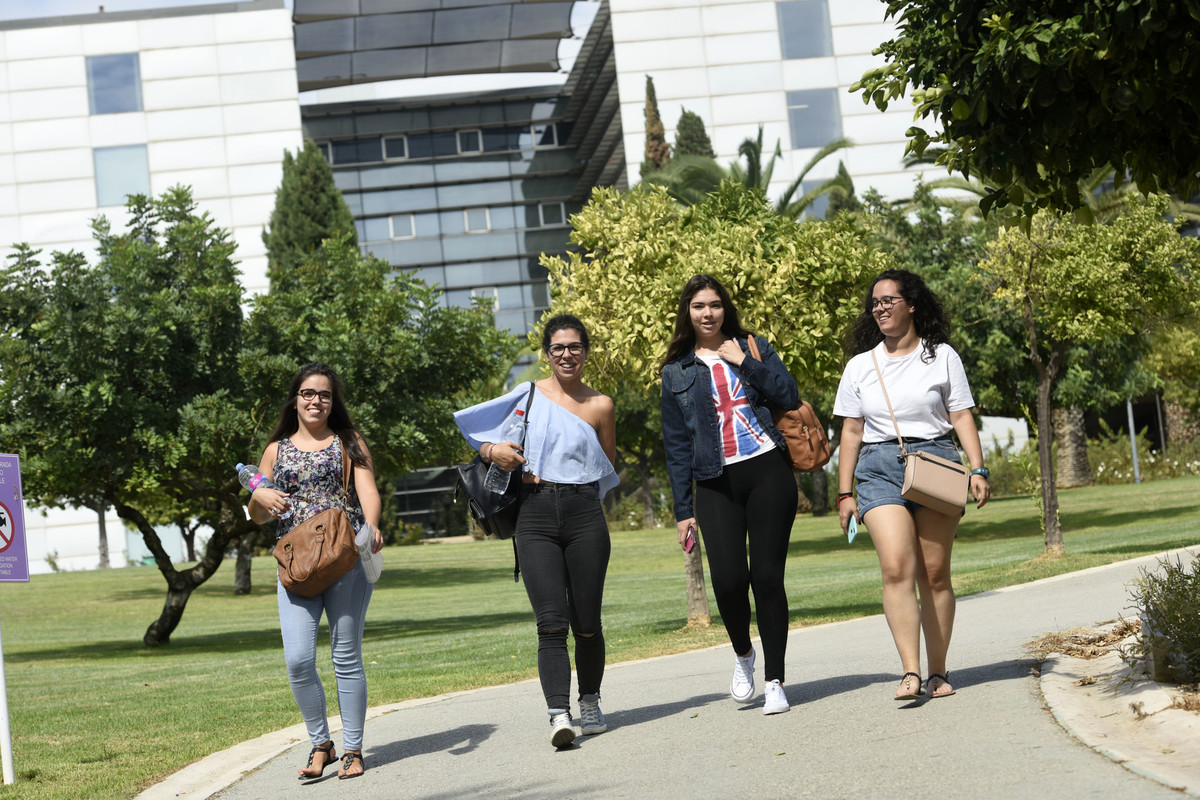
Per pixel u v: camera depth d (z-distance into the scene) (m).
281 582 5.25
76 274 17.97
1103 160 4.79
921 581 5.31
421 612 23.80
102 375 17.19
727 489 5.48
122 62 51.09
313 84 57.94
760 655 8.57
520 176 59.56
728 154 51.34
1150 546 16.70
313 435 5.60
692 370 5.55
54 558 48.47
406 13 50.81
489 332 20.94
